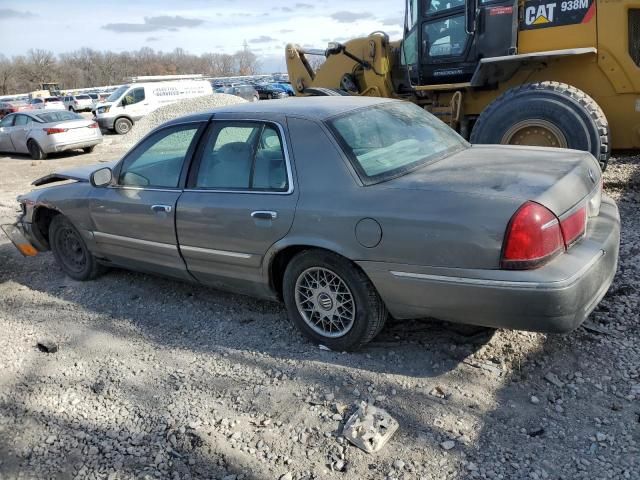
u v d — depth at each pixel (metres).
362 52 9.02
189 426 3.01
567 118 6.11
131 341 4.02
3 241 6.93
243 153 3.76
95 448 2.91
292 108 3.76
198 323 4.18
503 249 2.77
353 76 9.26
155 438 2.95
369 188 3.23
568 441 2.67
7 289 5.28
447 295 2.97
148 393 3.35
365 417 2.88
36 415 3.23
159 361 3.71
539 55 6.53
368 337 3.41
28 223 5.43
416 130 3.91
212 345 3.84
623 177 6.90
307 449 2.76
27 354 3.95
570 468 2.51
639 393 2.94
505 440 2.70
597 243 3.07
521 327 2.87
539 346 3.42
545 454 2.60
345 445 2.75
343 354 3.53
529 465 2.55
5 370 3.75
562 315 2.77
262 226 3.54
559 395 2.99
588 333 3.52
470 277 2.86
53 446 2.96
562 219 2.88
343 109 3.74
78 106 48.44
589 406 2.89
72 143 15.73
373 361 3.42
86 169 5.31
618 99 6.65
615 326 3.57
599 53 6.54
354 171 3.30
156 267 4.44
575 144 6.14
